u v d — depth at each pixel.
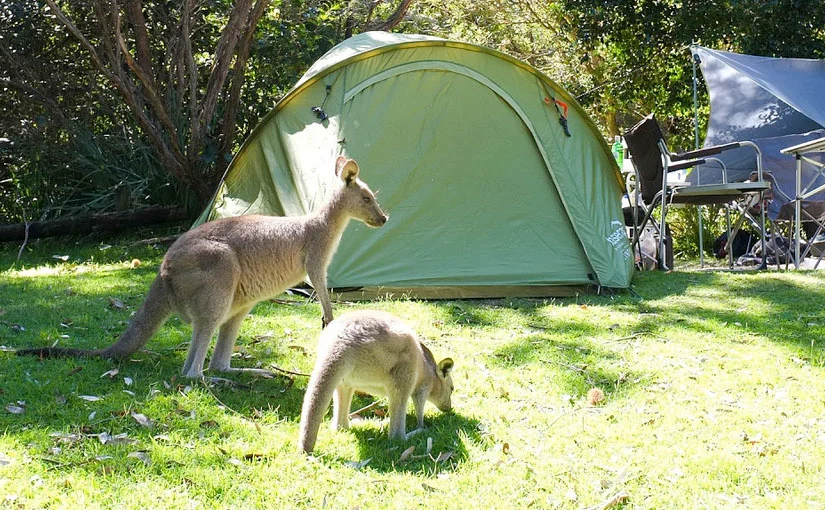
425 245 7.48
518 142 7.95
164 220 11.19
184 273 4.84
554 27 17.25
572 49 16.16
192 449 4.00
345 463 3.95
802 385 5.16
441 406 4.64
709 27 13.36
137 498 3.52
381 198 7.49
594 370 5.45
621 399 4.95
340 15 12.79
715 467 3.99
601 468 3.98
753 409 4.75
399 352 4.17
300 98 7.97
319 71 7.86
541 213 7.80
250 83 12.49
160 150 10.59
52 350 5.11
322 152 7.59
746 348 5.92
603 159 8.50
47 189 11.48
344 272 7.27
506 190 7.78
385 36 8.61
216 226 5.05
